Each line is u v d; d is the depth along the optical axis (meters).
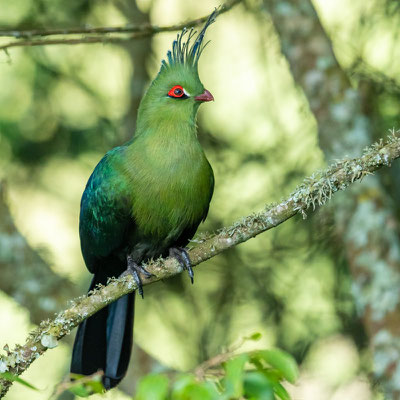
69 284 12.40
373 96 11.12
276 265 11.41
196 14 13.59
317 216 11.18
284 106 12.77
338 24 12.10
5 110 12.24
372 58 11.71
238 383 4.66
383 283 10.26
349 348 11.00
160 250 9.21
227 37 13.41
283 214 7.14
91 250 9.38
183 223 8.87
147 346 12.20
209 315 11.60
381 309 10.19
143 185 8.63
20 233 12.35
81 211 9.37
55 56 12.60
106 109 12.67
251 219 7.34
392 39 11.22
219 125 12.67
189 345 11.65
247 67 13.27
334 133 10.85
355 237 10.48
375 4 11.33
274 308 11.28
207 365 5.02
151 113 8.79
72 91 12.62
